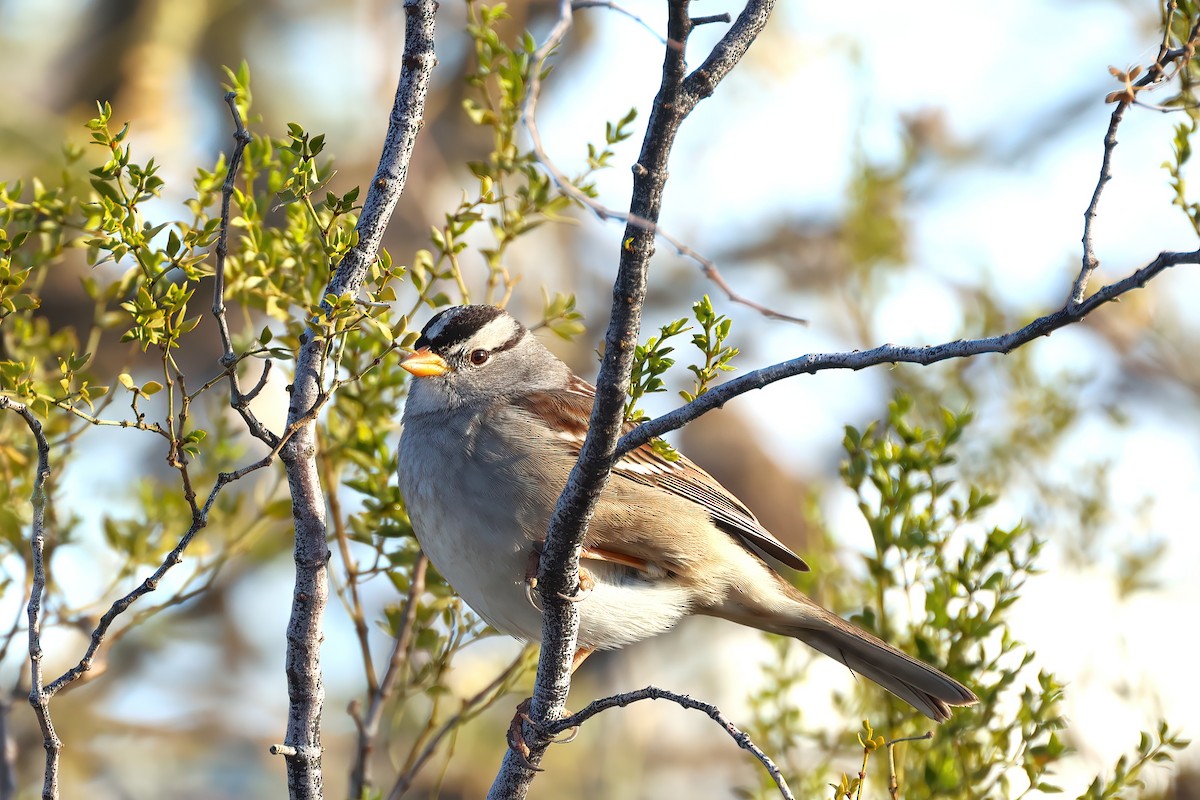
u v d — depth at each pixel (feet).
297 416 22.66
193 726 45.91
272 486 33.65
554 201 30.25
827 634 29.40
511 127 29.86
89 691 43.47
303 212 27.63
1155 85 18.38
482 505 27.66
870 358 17.93
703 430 52.19
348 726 45.32
